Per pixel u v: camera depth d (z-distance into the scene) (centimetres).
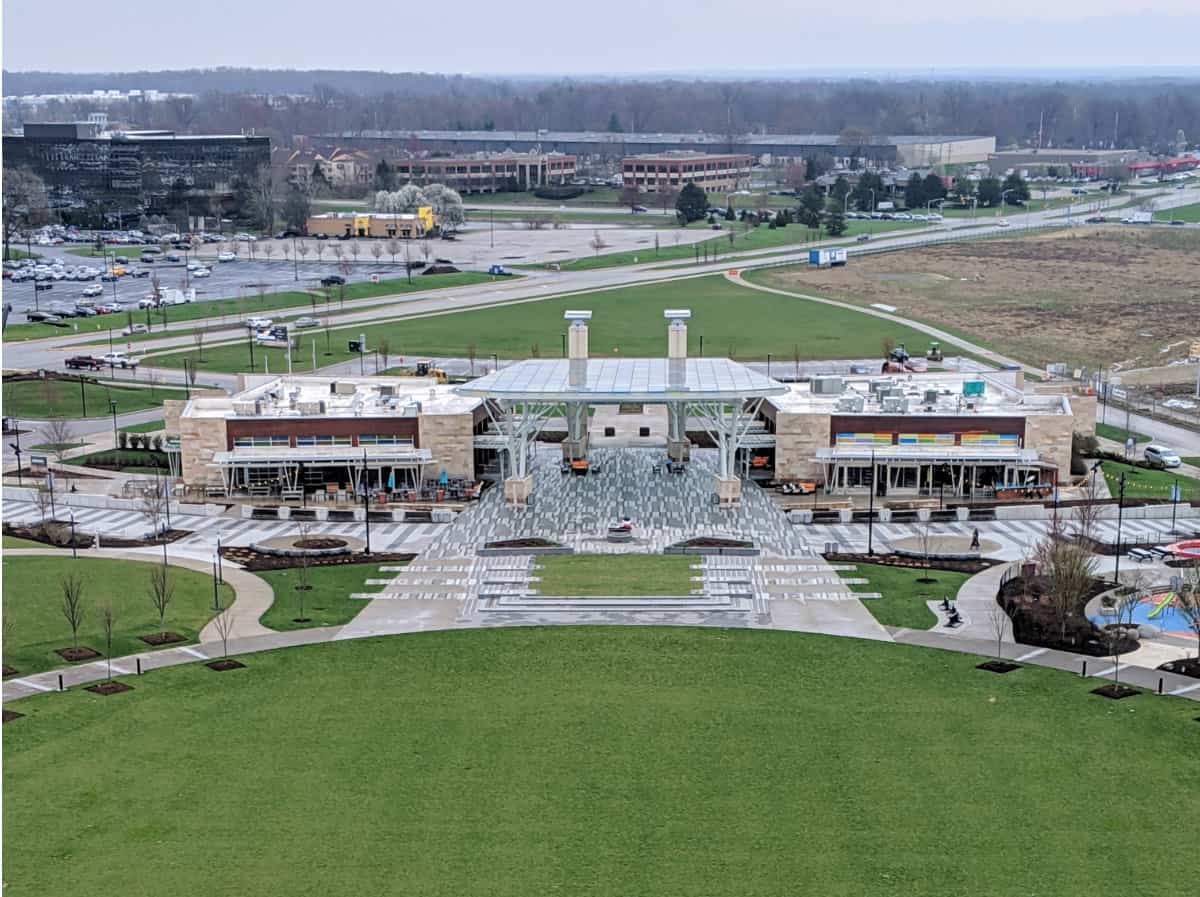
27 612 16825
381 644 15938
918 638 16088
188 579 18162
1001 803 12200
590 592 17625
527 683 14825
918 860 11319
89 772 12762
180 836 11681
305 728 13700
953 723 13775
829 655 15562
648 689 14650
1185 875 11106
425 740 13438
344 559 19075
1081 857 11362
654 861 11319
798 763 12962
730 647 15838
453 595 17638
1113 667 15200
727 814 12056
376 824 11875
